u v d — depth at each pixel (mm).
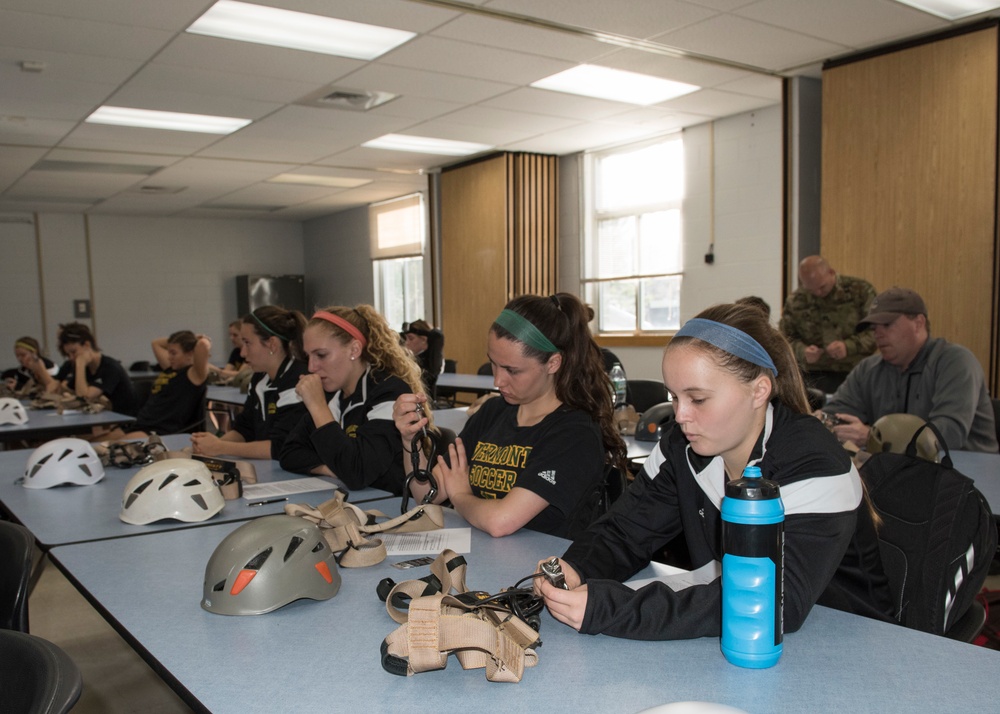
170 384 4836
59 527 1806
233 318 11852
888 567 1350
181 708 2389
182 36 4359
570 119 6492
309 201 10438
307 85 5359
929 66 4641
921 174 4711
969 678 927
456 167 8320
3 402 4465
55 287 10438
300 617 1185
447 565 1197
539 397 1810
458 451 1837
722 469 1245
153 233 11156
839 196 5082
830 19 4379
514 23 4324
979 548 1388
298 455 2477
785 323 4773
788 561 1041
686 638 1046
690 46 4777
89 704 2416
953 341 4613
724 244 6562
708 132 6637
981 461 2439
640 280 7395
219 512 1921
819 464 1104
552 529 1712
